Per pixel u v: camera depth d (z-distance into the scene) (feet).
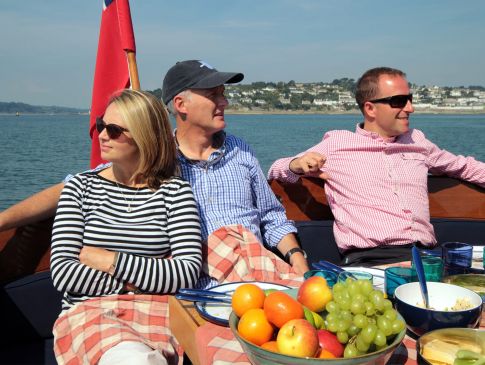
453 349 3.89
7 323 7.88
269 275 7.61
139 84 10.85
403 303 4.54
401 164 10.22
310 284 4.21
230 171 8.66
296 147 86.79
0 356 7.51
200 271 7.38
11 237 7.86
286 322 3.68
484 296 5.09
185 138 8.62
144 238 7.27
